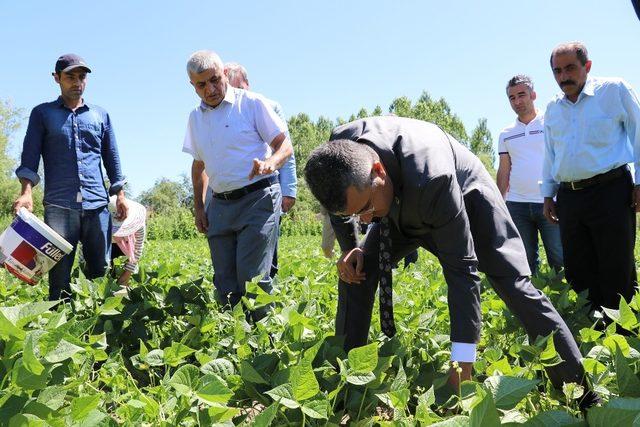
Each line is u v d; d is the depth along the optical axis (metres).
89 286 4.12
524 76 5.95
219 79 4.40
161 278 4.58
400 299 4.02
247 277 4.45
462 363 2.63
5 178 47.91
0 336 2.20
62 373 2.35
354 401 2.61
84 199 5.07
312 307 3.57
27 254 4.33
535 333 2.76
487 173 2.94
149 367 3.31
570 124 4.31
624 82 4.16
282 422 2.46
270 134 4.49
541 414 1.75
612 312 2.98
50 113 5.00
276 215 4.57
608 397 2.38
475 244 2.82
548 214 4.89
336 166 2.30
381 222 2.80
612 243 4.23
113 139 5.45
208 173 4.59
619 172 4.20
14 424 1.74
